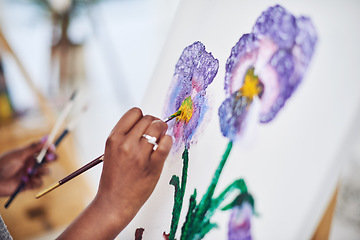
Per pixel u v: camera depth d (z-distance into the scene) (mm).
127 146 404
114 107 2254
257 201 389
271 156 385
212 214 436
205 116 471
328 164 343
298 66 377
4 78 1571
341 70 347
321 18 367
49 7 2455
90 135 1963
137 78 2615
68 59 2400
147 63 2734
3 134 1335
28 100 1578
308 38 374
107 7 3275
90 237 412
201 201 453
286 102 381
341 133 340
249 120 414
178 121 516
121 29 3064
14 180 792
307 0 383
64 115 811
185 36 546
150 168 407
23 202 1048
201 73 491
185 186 478
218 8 493
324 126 350
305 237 354
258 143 399
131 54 2828
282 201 369
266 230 378
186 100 506
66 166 1105
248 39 432
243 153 415
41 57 2469
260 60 413
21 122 1425
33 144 818
